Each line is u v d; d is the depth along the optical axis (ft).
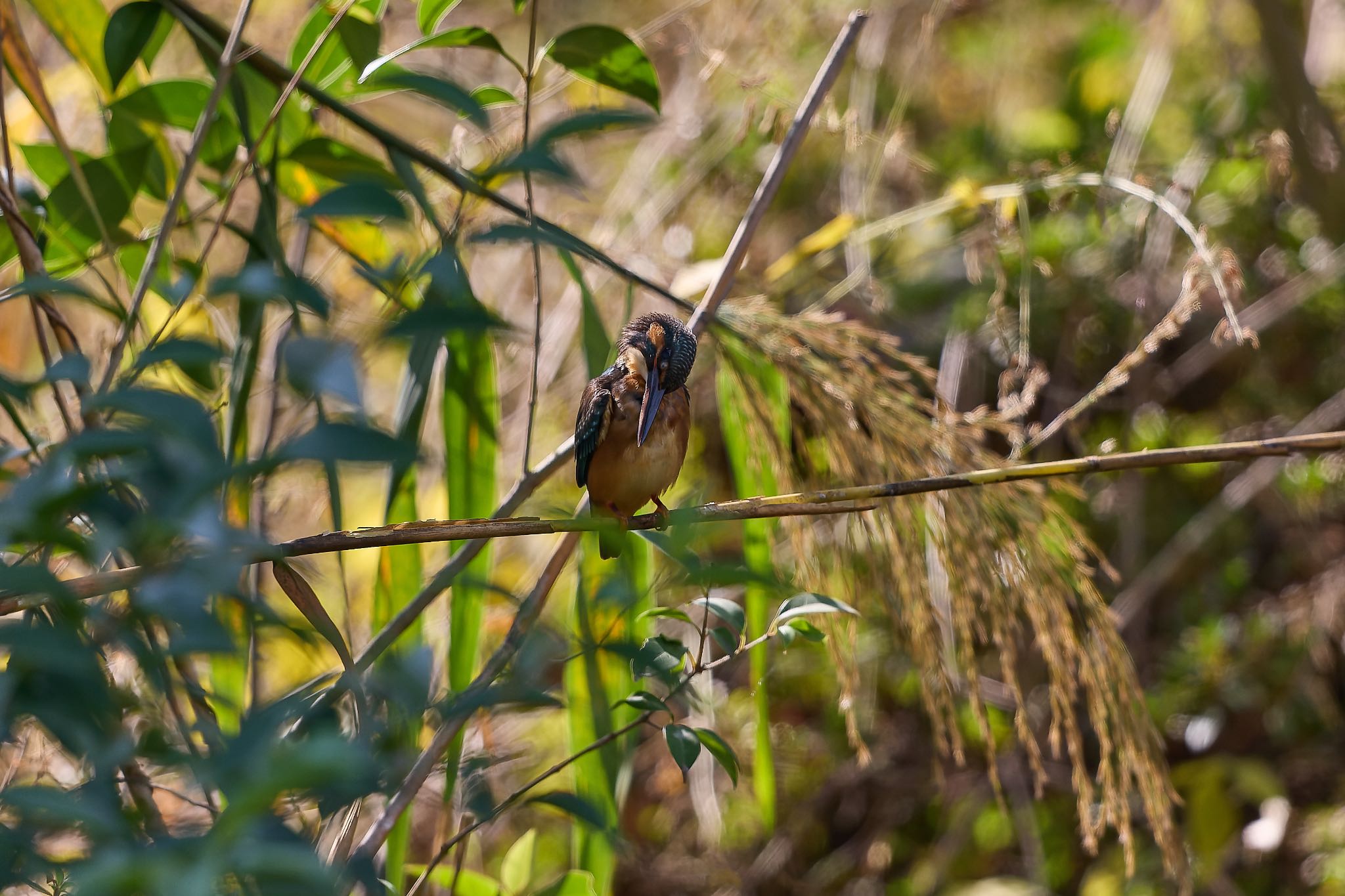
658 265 41.86
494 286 43.09
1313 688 41.04
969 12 48.78
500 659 19.47
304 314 20.40
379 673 10.64
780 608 18.80
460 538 16.75
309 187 25.75
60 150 23.11
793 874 44.27
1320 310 43.62
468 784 13.79
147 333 24.08
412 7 47.65
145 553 9.09
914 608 24.06
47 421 24.53
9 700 9.37
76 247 24.40
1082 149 45.27
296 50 24.44
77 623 10.03
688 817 44.68
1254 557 44.29
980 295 43.09
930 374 25.98
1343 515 43.16
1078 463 19.60
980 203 33.96
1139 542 43.09
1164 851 24.39
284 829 9.04
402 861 21.70
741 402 25.81
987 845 42.80
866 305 42.98
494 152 31.99
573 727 23.62
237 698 20.44
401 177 21.12
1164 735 42.63
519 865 26.35
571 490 42.65
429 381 21.11
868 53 45.57
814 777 44.27
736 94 43.57
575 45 19.52
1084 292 43.27
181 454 8.74
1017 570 23.76
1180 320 25.75
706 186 46.83
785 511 19.69
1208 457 19.29
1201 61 48.44
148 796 16.24
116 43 22.08
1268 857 41.11
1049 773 43.27
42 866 9.18
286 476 31.45
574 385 44.16
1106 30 48.42
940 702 25.39
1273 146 34.14
